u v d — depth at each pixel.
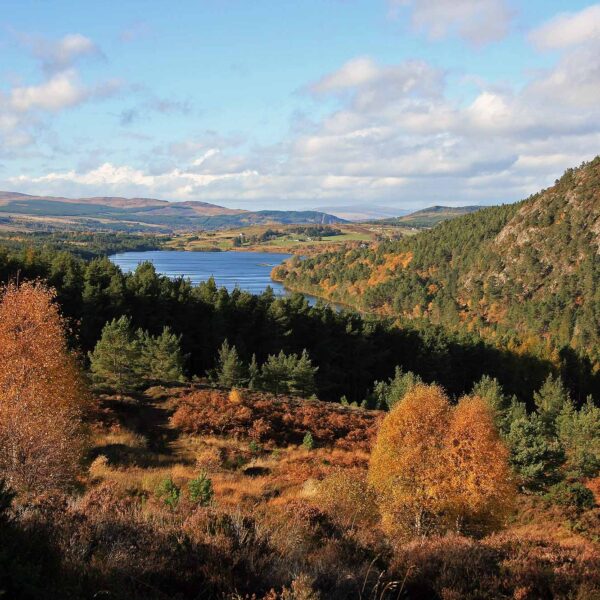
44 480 12.84
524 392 91.38
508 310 199.62
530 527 24.11
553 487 28.53
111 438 27.98
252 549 7.39
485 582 7.23
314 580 6.43
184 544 7.05
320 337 79.19
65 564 5.64
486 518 17.77
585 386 97.56
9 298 22.64
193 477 22.30
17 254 80.81
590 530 23.25
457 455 17.70
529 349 98.19
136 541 6.97
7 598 4.59
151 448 28.61
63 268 77.25
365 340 80.88
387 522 16.25
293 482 24.12
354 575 7.07
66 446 14.53
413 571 7.55
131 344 45.09
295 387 56.81
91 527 7.16
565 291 192.50
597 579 7.46
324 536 9.72
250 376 57.66
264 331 76.56
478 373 95.75
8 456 12.86
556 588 7.20
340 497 16.62
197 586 6.19
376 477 17.94
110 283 72.94
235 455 28.75
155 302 73.25
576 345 151.75
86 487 17.36
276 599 6.09
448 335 97.12
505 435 35.91
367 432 37.69
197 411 35.31
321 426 37.31
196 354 74.25
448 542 8.72
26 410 16.22
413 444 18.16
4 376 19.89
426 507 17.27
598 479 36.31
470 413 18.47
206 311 77.88
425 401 19.27
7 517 5.71
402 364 89.38
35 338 21.59
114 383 41.44
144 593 5.65
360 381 82.00
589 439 42.97
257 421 34.72
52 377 21.72
